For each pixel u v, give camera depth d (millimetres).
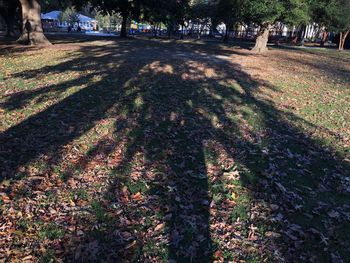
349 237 4234
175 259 3723
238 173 5672
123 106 9094
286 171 5914
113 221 4305
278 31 68250
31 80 11930
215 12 55062
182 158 6156
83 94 10141
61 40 33000
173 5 44062
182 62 17891
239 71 16141
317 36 72375
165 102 9664
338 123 8945
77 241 3928
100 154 6191
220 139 7152
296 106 10375
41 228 4137
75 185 5121
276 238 4117
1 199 4664
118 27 99438
